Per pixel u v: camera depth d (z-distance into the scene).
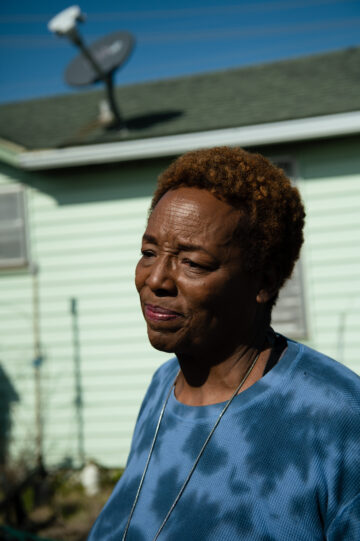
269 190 1.04
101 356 6.36
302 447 0.92
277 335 1.20
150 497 1.06
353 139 5.72
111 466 6.29
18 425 6.47
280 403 0.99
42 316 6.48
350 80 7.08
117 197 6.31
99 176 6.35
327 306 5.82
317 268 5.84
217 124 6.02
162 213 1.04
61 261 6.45
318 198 5.82
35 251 6.52
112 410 6.32
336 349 5.78
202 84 8.59
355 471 0.89
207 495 0.96
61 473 6.25
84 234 6.40
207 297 0.99
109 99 7.05
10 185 6.57
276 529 0.88
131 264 6.30
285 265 1.09
